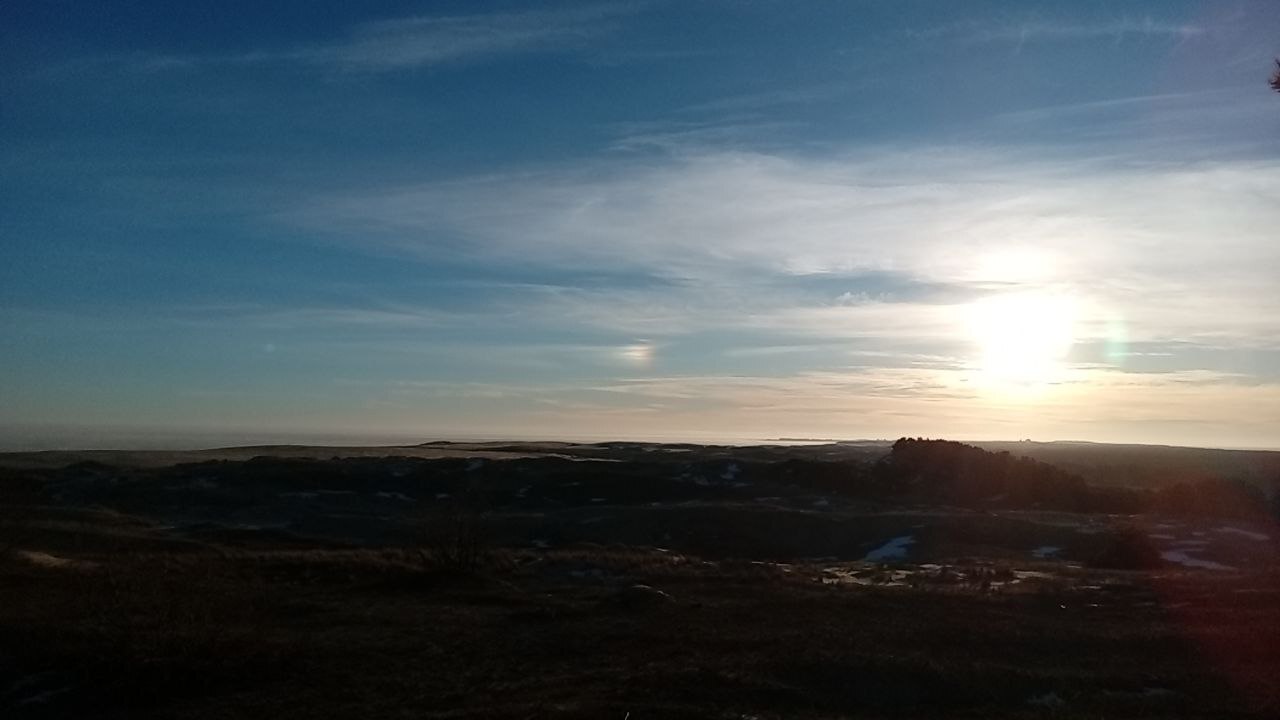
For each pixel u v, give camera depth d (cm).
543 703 1470
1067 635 1933
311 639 1888
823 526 4772
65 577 2380
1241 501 5894
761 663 1680
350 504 5825
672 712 1417
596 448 12662
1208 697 1558
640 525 4938
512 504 6150
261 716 1456
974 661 1747
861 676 1627
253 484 6391
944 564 3834
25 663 1658
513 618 2138
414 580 2620
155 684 1579
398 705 1496
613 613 2192
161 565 2677
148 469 6912
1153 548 3931
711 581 2731
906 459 6762
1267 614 2203
